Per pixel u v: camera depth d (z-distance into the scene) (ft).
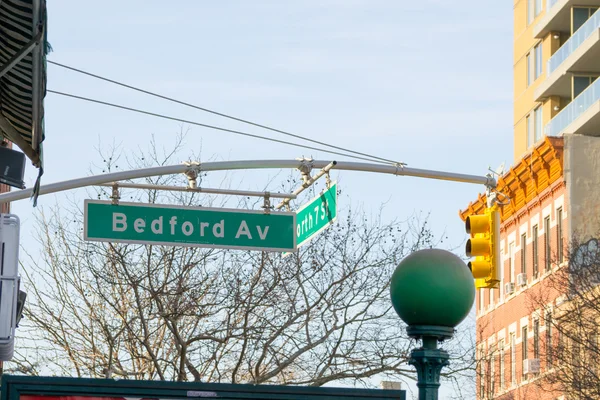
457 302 40.73
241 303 113.19
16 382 37.78
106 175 68.69
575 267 201.67
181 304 112.47
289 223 70.08
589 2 270.46
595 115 250.98
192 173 70.90
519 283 260.62
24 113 48.29
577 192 242.99
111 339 109.91
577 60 263.29
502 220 278.46
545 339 240.12
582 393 181.06
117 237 67.31
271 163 71.05
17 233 69.15
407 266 41.14
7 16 43.19
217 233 68.59
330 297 117.29
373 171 71.92
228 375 117.60
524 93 303.89
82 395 38.11
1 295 68.08
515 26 313.32
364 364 112.57
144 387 38.34
